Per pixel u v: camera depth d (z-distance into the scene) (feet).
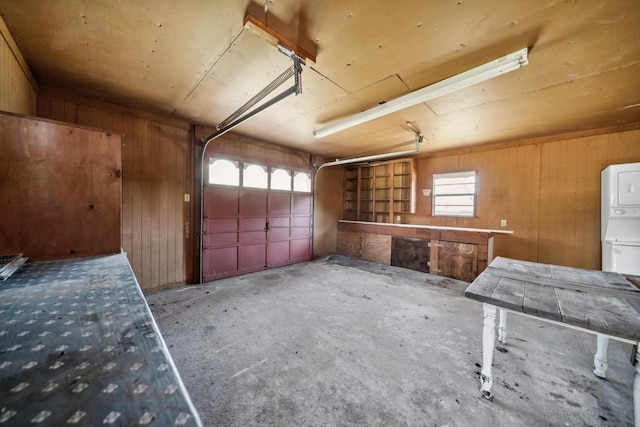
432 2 4.86
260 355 6.73
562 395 5.39
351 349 7.06
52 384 1.57
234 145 13.98
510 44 6.03
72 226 4.93
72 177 4.91
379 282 13.29
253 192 14.98
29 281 3.55
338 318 8.98
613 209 10.29
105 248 5.26
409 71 7.24
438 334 7.92
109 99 9.58
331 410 4.98
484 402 5.20
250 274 14.64
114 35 5.98
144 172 10.95
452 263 14.12
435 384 5.71
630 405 5.12
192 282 12.67
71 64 7.24
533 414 4.91
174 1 4.97
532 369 6.25
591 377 5.96
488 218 15.01
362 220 21.07
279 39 5.60
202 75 7.73
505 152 14.44
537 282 5.84
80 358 1.84
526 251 13.70
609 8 4.88
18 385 1.55
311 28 5.55
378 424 4.67
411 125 11.91
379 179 20.02
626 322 3.92
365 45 6.11
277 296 11.08
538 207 13.39
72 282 3.54
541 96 8.71
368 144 15.80
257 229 15.23
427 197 17.56
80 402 1.45
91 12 5.26
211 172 13.14
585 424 4.70
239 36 5.98
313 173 18.75
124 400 1.47
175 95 9.17
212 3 5.00
